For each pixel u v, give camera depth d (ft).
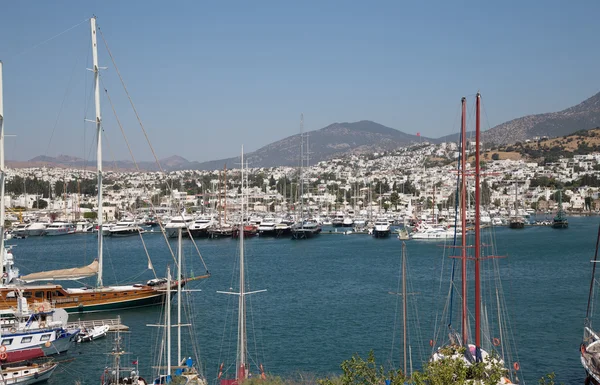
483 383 140.56
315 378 197.06
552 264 458.91
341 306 307.78
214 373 209.36
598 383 176.35
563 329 258.16
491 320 274.77
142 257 553.64
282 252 579.48
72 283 402.72
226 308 305.32
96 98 294.87
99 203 297.74
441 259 495.00
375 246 627.46
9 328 218.18
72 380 198.90
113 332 255.09
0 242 259.19
